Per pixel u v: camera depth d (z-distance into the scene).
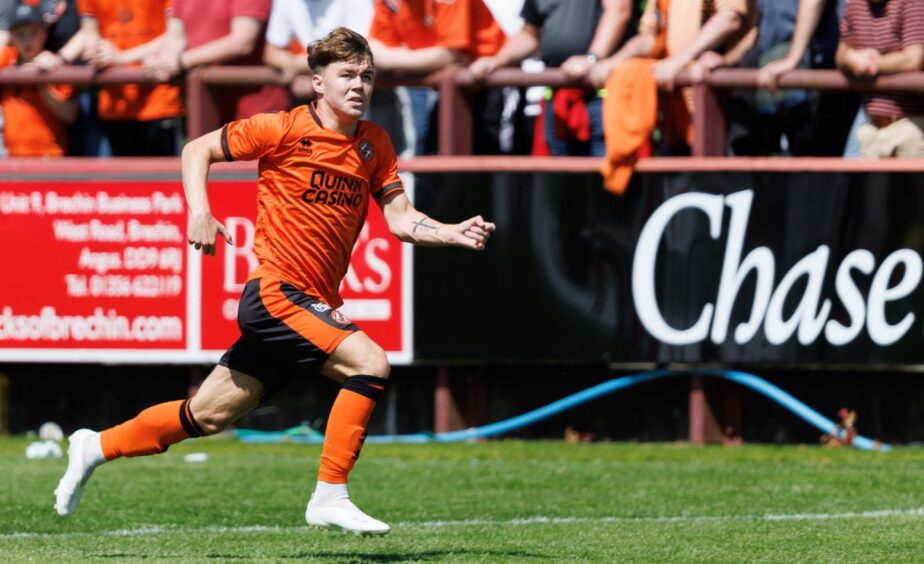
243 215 36.09
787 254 34.22
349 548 20.66
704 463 31.88
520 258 35.16
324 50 18.33
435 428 36.69
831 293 34.12
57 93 38.41
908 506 26.14
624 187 34.56
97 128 39.06
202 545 21.11
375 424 37.12
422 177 35.44
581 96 35.66
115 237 36.72
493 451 34.12
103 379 38.16
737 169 34.25
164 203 36.53
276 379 18.75
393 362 35.72
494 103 37.38
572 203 34.94
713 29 34.31
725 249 34.41
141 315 36.66
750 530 22.91
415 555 19.70
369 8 37.06
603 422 36.03
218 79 36.81
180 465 32.00
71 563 18.64
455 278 35.41
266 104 37.25
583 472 30.64
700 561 19.56
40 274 37.03
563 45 35.56
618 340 34.91
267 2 37.00
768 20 35.47
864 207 33.91
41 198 37.00
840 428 34.88
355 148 18.64
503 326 35.28
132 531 23.42
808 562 19.58
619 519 24.61
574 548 20.72
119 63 38.12
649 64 34.44
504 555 19.78
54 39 39.31
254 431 37.47
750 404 35.47
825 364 34.16
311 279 18.61
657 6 35.66
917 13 33.53
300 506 26.39
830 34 35.25
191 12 37.25
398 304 35.62
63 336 37.00
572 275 35.03
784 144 35.94
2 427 38.56
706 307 34.53
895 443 35.00
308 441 36.66
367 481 29.52
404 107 37.53
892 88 33.69
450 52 36.00
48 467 31.81
